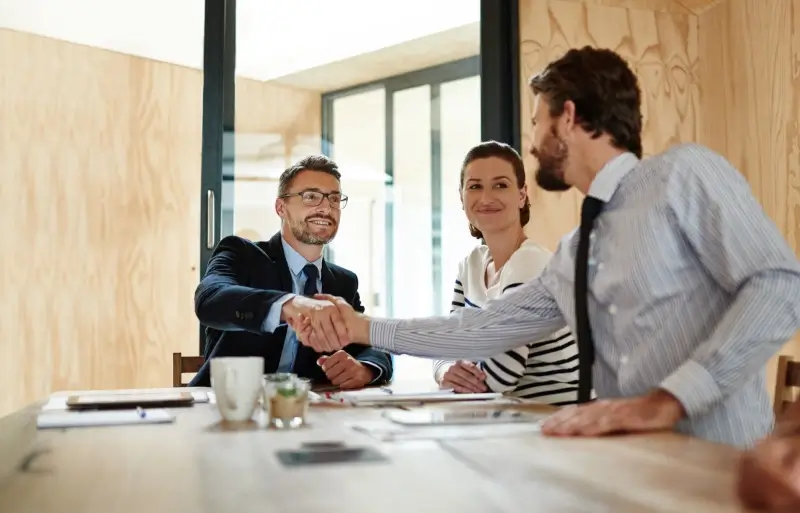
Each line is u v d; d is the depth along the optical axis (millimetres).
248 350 2064
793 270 1155
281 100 3250
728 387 1105
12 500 687
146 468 819
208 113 2979
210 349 2199
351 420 1179
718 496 679
